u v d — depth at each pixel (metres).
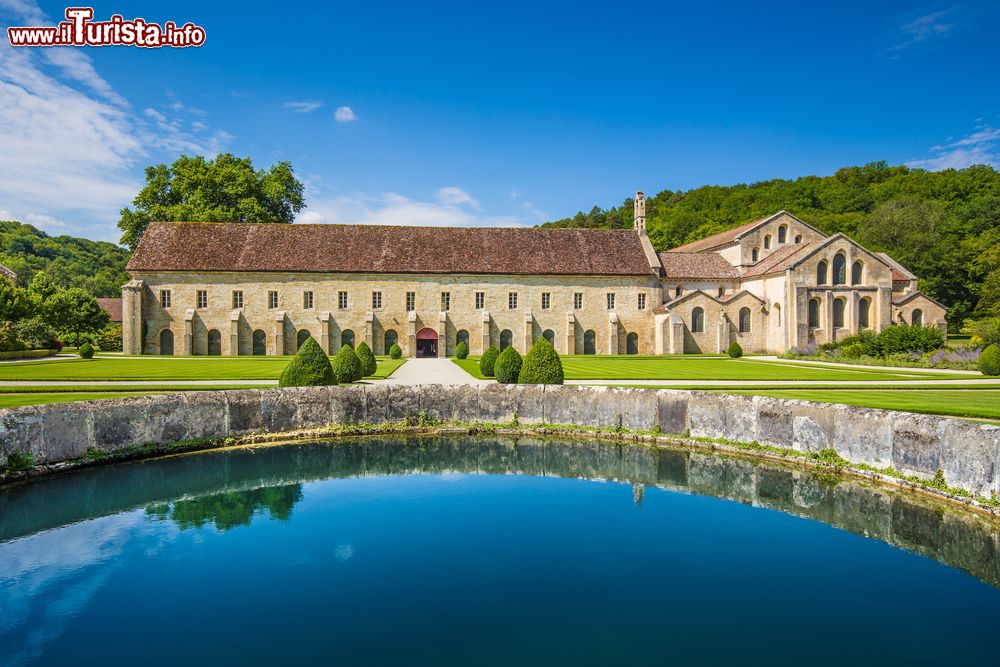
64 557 10.09
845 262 57.41
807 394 23.98
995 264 71.19
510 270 58.94
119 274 121.69
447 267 58.22
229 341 55.44
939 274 75.44
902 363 41.50
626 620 7.88
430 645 7.21
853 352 46.56
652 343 60.75
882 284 57.44
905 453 13.98
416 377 33.03
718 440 18.47
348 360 28.80
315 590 8.77
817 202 115.06
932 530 11.56
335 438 20.08
